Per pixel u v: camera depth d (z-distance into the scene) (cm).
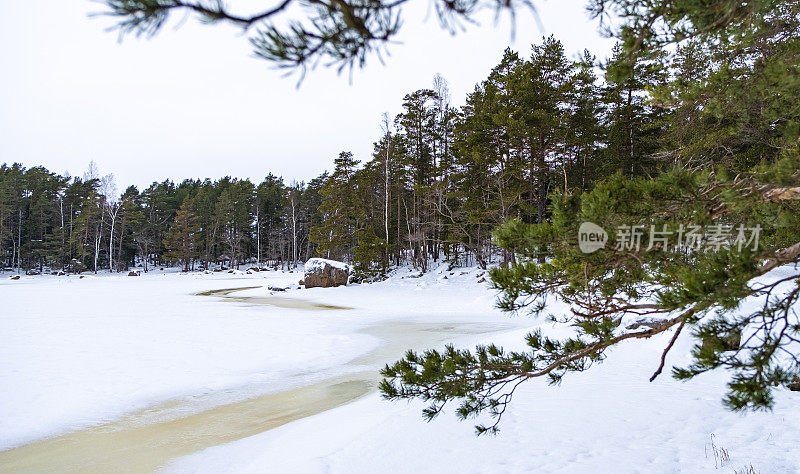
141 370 975
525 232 287
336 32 145
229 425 684
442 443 543
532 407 651
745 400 217
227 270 6269
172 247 7075
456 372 324
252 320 1748
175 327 1535
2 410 725
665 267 292
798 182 253
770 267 227
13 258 6431
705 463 442
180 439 629
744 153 1047
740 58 451
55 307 2084
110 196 6344
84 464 553
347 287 3228
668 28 287
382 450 534
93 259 7062
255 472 510
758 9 266
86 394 813
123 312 1925
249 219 7556
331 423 658
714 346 225
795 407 564
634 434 534
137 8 122
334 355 1165
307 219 7444
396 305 2311
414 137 4169
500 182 2678
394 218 4622
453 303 2327
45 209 6844
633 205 268
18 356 1067
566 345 317
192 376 946
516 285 290
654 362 826
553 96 2436
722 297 219
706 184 281
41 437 636
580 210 273
